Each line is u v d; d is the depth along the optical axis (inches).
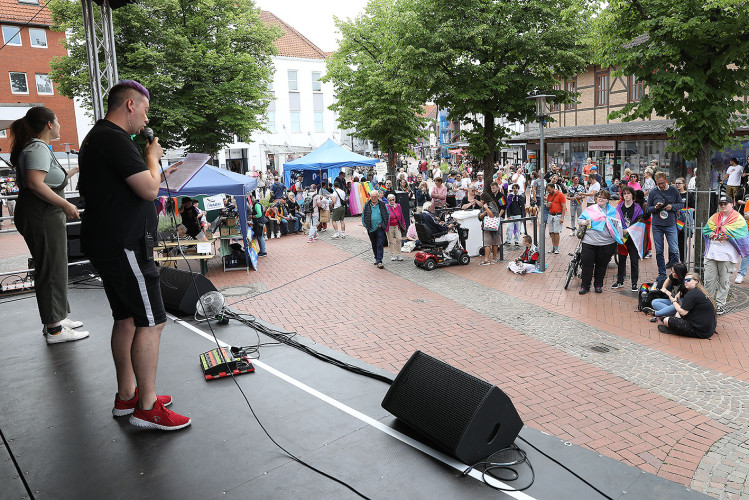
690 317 291.3
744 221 315.6
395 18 595.8
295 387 178.5
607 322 321.1
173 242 468.1
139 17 818.2
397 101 895.7
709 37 340.2
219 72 895.7
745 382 233.1
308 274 481.1
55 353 203.2
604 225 372.2
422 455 136.0
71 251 344.8
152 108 823.1
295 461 131.5
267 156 1739.7
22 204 203.0
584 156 1128.2
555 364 257.0
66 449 135.4
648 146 946.7
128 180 127.0
